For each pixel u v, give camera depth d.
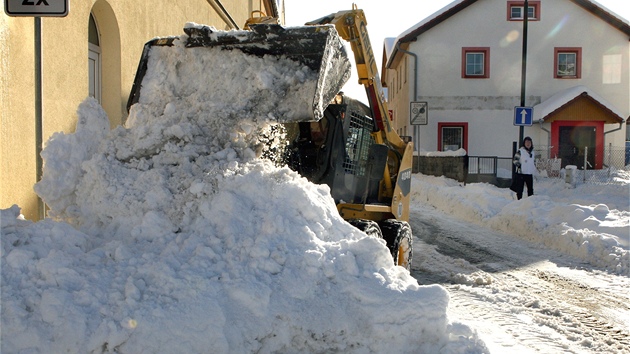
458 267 8.48
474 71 29.58
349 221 6.17
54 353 3.17
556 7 29.25
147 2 10.02
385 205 7.81
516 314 6.07
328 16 8.04
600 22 29.28
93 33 8.73
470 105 29.47
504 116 29.41
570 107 27.69
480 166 22.56
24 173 6.33
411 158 8.62
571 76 29.41
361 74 7.95
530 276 7.85
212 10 14.68
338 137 6.65
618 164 28.55
